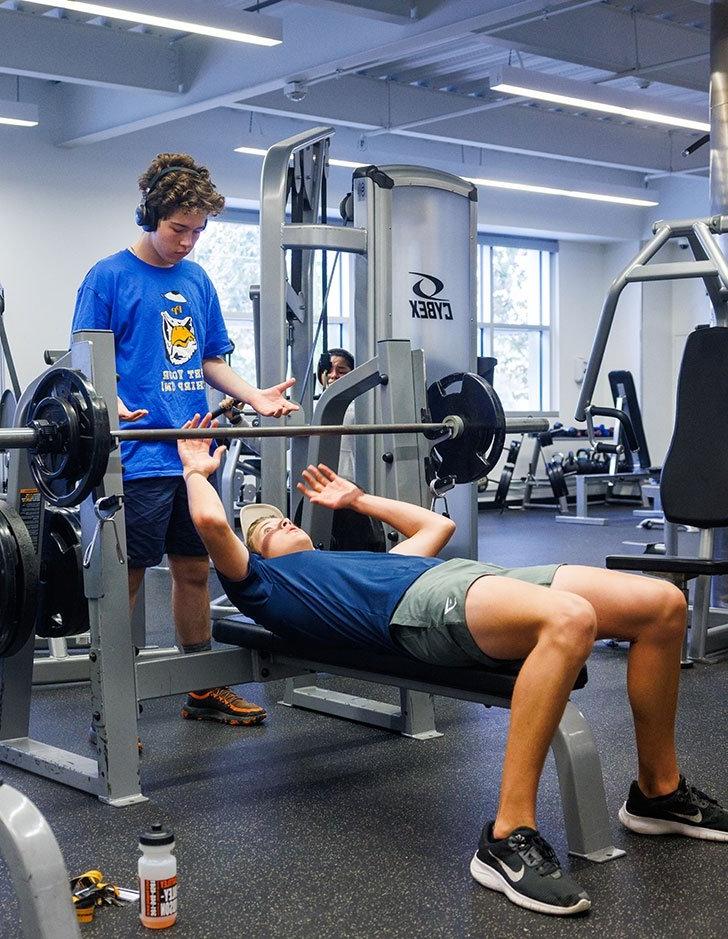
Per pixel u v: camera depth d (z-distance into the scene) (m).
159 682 2.45
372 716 2.88
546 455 11.25
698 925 1.69
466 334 4.45
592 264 11.78
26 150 8.02
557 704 1.80
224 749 2.68
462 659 2.01
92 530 2.28
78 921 1.63
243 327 9.55
